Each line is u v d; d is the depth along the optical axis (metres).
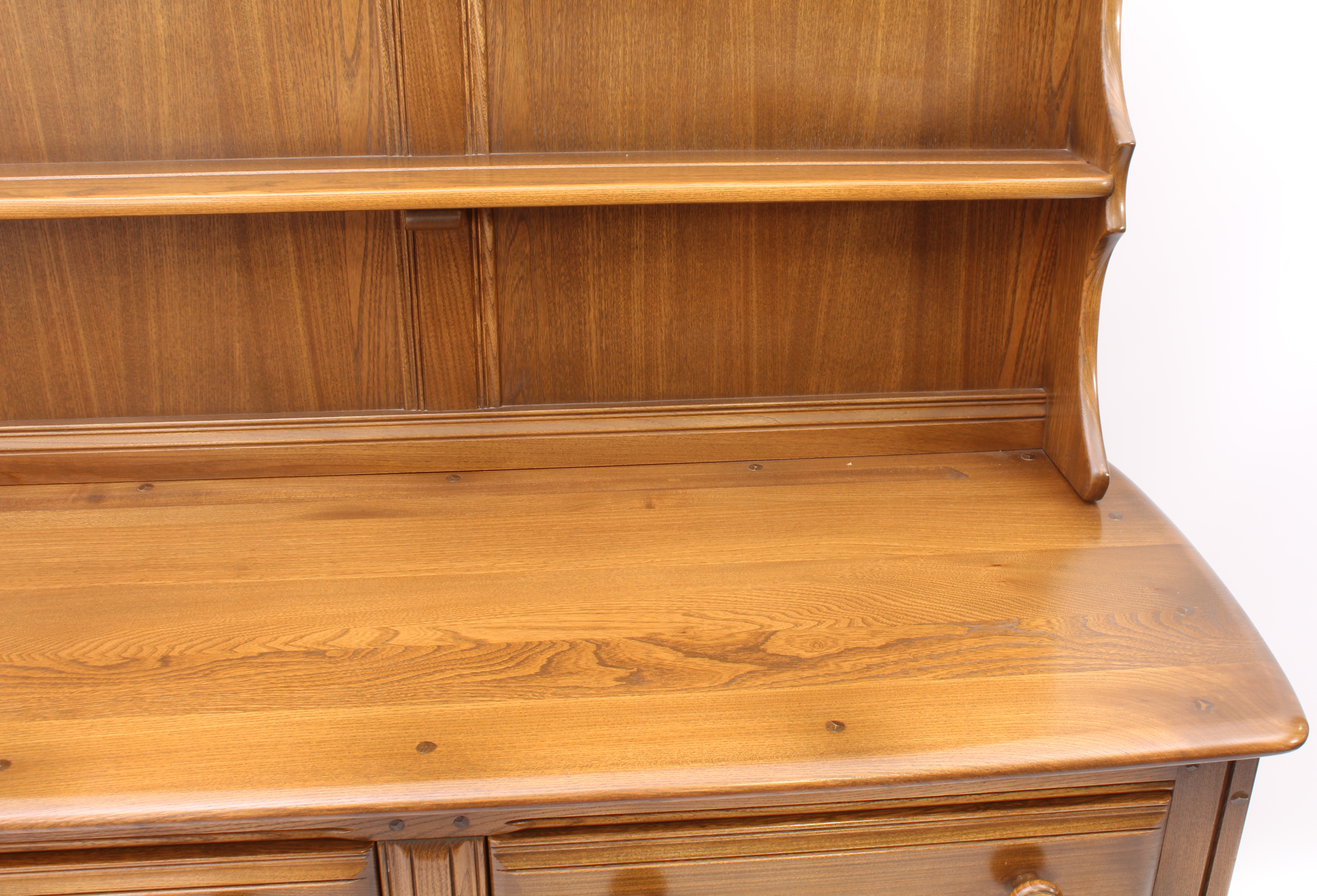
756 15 1.60
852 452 1.85
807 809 1.26
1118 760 1.20
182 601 1.43
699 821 1.25
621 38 1.60
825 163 1.59
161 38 1.53
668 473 1.79
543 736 1.21
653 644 1.36
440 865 1.24
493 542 1.58
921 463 1.83
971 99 1.67
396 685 1.28
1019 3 1.62
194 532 1.60
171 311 1.67
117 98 1.55
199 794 1.13
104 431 1.71
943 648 1.36
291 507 1.67
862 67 1.64
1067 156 1.65
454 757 1.18
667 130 1.66
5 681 1.28
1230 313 2.19
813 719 1.24
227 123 1.58
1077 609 1.45
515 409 1.77
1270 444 2.27
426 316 1.69
